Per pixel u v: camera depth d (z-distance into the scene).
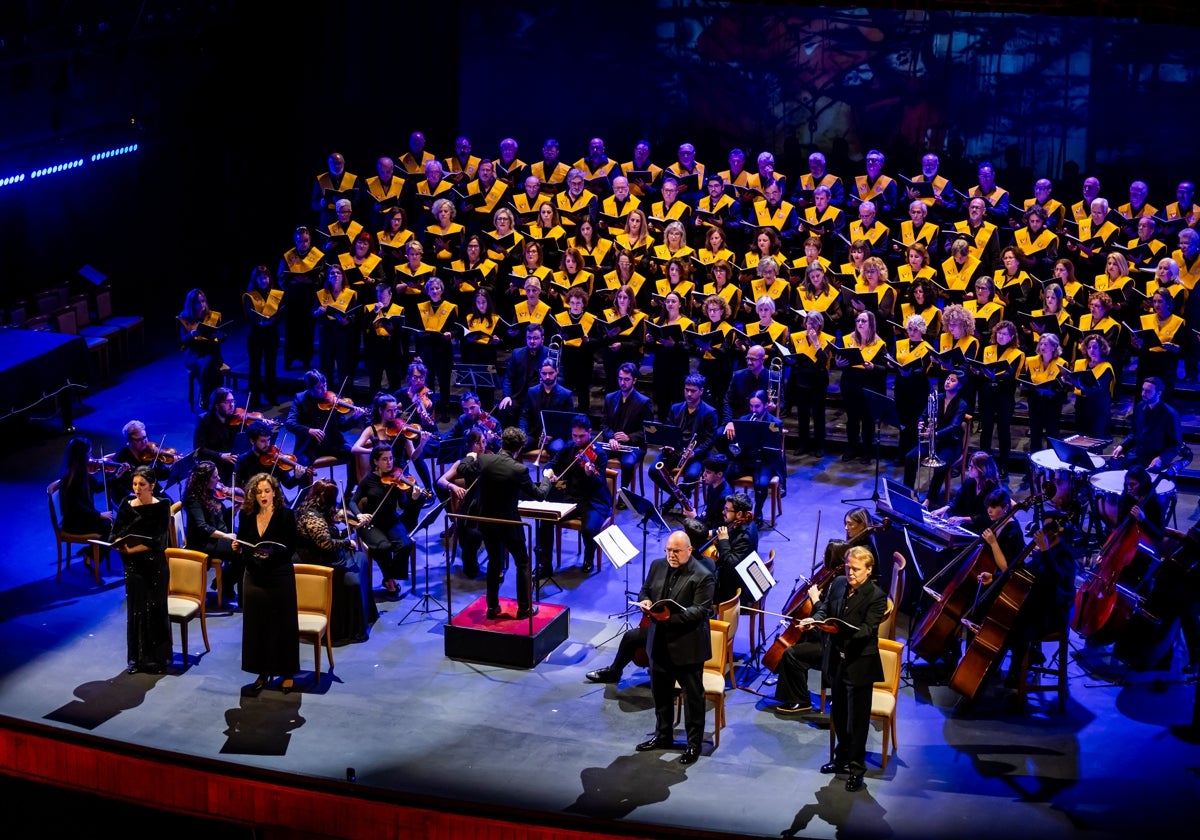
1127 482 10.83
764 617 10.73
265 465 12.04
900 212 16.41
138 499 10.11
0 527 12.74
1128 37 17.06
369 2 19.34
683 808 8.57
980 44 17.56
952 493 12.23
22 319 16.41
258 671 9.91
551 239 15.79
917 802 8.63
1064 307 14.56
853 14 17.81
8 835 10.57
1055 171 17.73
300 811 8.83
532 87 19.09
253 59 19.78
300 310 16.44
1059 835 8.31
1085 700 9.87
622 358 15.01
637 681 10.13
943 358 13.80
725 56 18.36
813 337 14.10
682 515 12.63
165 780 9.09
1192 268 14.92
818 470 14.12
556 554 12.09
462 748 9.24
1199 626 10.20
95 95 17.25
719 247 15.26
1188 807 8.59
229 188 20.23
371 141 19.89
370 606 10.88
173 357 17.38
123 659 10.46
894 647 9.07
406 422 12.73
